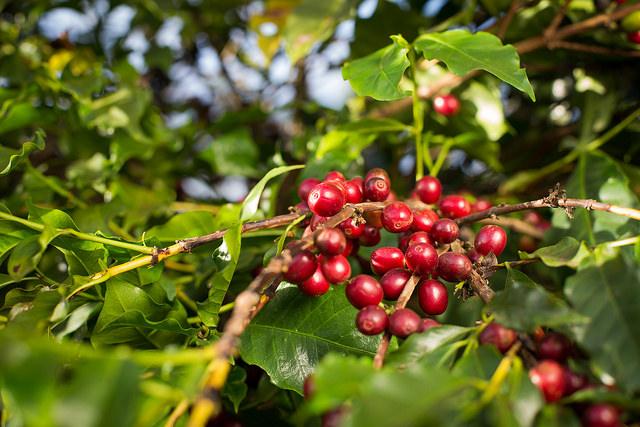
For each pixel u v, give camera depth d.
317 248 0.33
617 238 0.43
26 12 0.68
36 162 0.62
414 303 0.44
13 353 0.25
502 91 0.67
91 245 0.37
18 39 0.65
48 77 0.55
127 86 0.58
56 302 0.35
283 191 0.52
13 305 0.36
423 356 0.31
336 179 0.38
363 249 0.44
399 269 0.35
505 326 0.30
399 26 0.57
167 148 0.62
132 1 0.69
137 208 0.51
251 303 0.29
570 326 0.30
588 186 0.48
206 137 0.66
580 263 0.32
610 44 0.53
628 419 0.28
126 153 0.55
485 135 0.54
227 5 0.77
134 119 0.56
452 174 0.68
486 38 0.41
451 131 0.56
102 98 0.56
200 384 0.27
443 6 0.61
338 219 0.34
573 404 0.28
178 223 0.44
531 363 0.30
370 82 0.41
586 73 0.55
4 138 0.58
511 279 0.35
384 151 0.65
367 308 0.32
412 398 0.25
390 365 0.31
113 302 0.36
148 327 0.36
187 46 0.79
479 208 0.46
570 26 0.52
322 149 0.50
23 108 0.55
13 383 0.25
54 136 0.63
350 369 0.27
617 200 0.46
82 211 0.50
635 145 0.54
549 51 0.55
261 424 0.39
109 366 0.25
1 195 0.57
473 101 0.54
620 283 0.31
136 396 0.25
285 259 0.31
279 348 0.36
